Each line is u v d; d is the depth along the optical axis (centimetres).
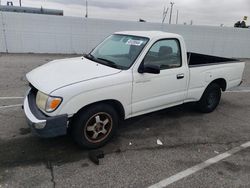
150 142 435
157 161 377
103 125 397
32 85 390
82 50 1510
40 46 1420
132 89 410
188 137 463
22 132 439
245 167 375
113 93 385
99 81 371
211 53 1753
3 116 502
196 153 408
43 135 342
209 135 477
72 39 1467
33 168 342
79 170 344
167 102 477
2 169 336
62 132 352
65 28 1431
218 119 561
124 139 439
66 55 1413
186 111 597
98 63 437
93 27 1484
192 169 362
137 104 427
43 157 369
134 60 416
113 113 402
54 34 1423
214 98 594
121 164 364
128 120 520
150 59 434
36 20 1364
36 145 399
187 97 514
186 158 391
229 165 378
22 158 363
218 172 358
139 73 415
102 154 378
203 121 543
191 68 504
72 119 372
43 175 329
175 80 474
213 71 552
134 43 448
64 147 398
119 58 440
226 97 743
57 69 412
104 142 406
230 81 607
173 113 578
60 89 344
